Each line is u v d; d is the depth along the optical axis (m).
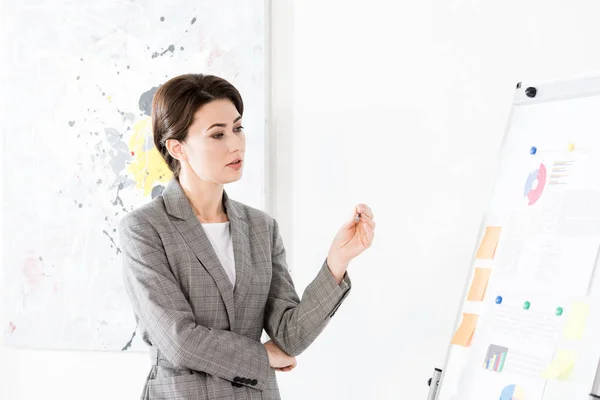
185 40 2.39
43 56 2.57
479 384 1.58
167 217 1.63
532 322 1.52
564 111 1.61
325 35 2.24
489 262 1.67
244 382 1.56
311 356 2.24
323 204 2.24
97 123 2.51
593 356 1.39
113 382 2.53
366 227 1.61
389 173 2.15
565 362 1.43
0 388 2.67
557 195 1.57
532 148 1.65
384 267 2.15
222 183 1.63
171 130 1.62
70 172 2.55
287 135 2.29
